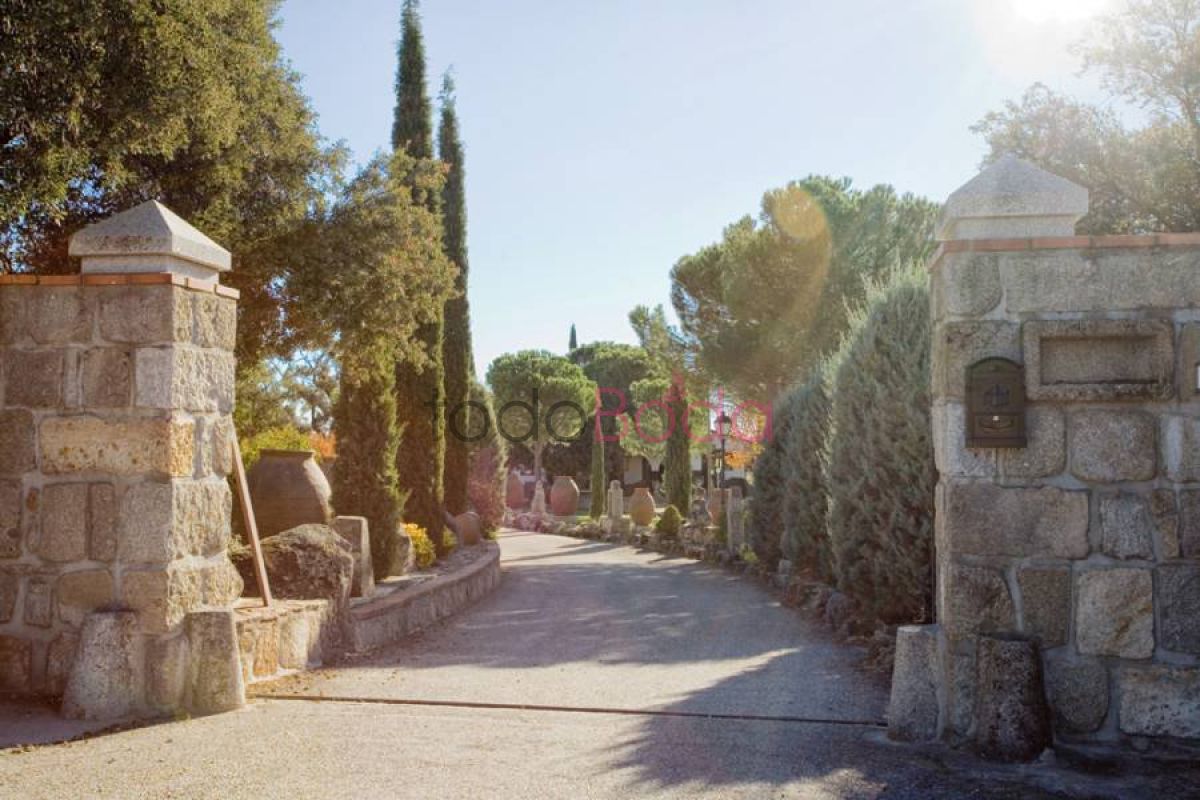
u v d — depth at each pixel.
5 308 5.95
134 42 6.97
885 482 8.37
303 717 5.76
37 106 6.47
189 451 5.98
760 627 10.55
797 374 25.44
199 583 6.07
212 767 4.61
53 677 5.86
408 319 13.18
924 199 25.33
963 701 5.02
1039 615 5.00
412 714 5.89
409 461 18.20
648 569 20.20
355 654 8.70
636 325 32.19
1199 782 4.36
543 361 51.38
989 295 5.11
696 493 36.53
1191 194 15.03
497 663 8.32
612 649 9.21
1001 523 5.06
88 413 5.85
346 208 12.25
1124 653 4.95
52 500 5.89
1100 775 4.48
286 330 12.80
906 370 8.31
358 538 10.88
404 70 19.03
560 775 4.48
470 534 21.81
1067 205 5.14
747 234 27.11
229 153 9.84
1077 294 5.07
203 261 6.13
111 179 7.76
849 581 8.84
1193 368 5.00
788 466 13.70
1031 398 5.04
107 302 5.86
